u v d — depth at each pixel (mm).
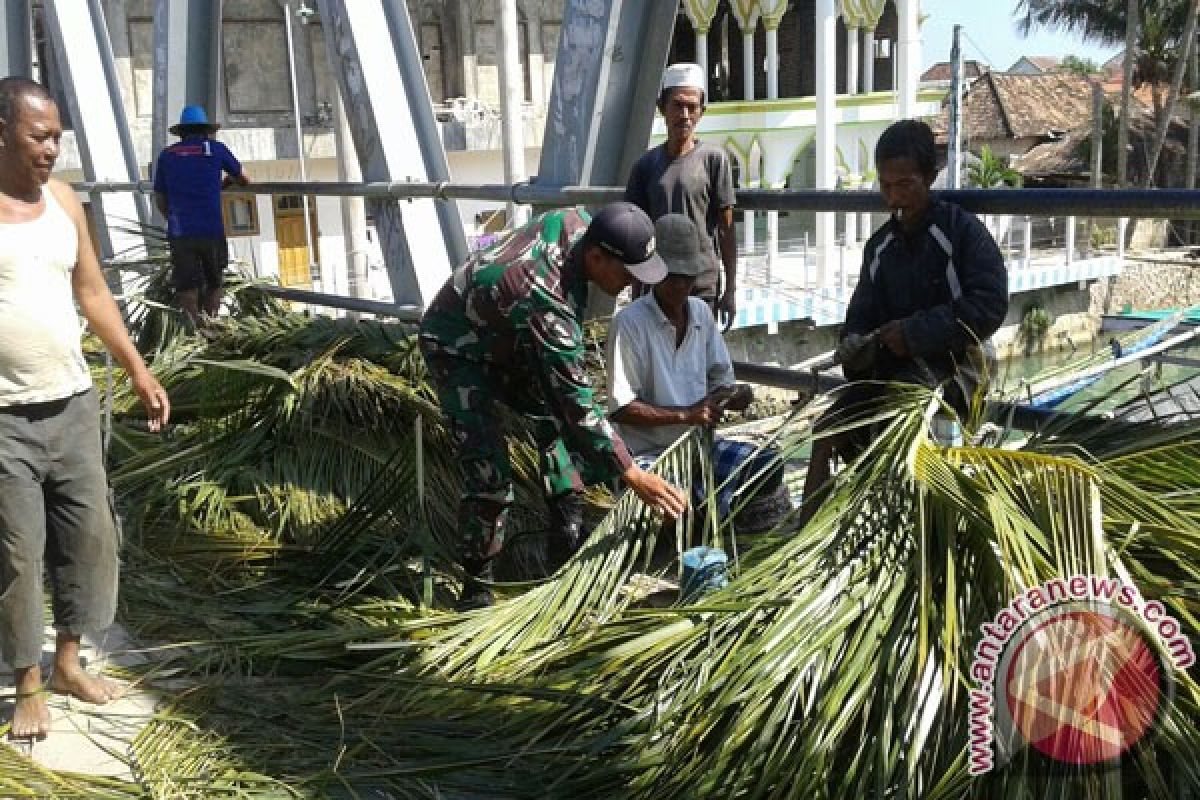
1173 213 3154
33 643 3303
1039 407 3729
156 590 4262
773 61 30172
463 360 3953
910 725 2459
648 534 3752
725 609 2918
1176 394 3451
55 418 3326
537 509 4766
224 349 6191
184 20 8312
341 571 4344
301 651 3668
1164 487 2961
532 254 3689
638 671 3090
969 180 36438
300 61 25562
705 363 4238
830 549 2898
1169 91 39531
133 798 2973
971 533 2729
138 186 9016
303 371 5281
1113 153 41781
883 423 3609
